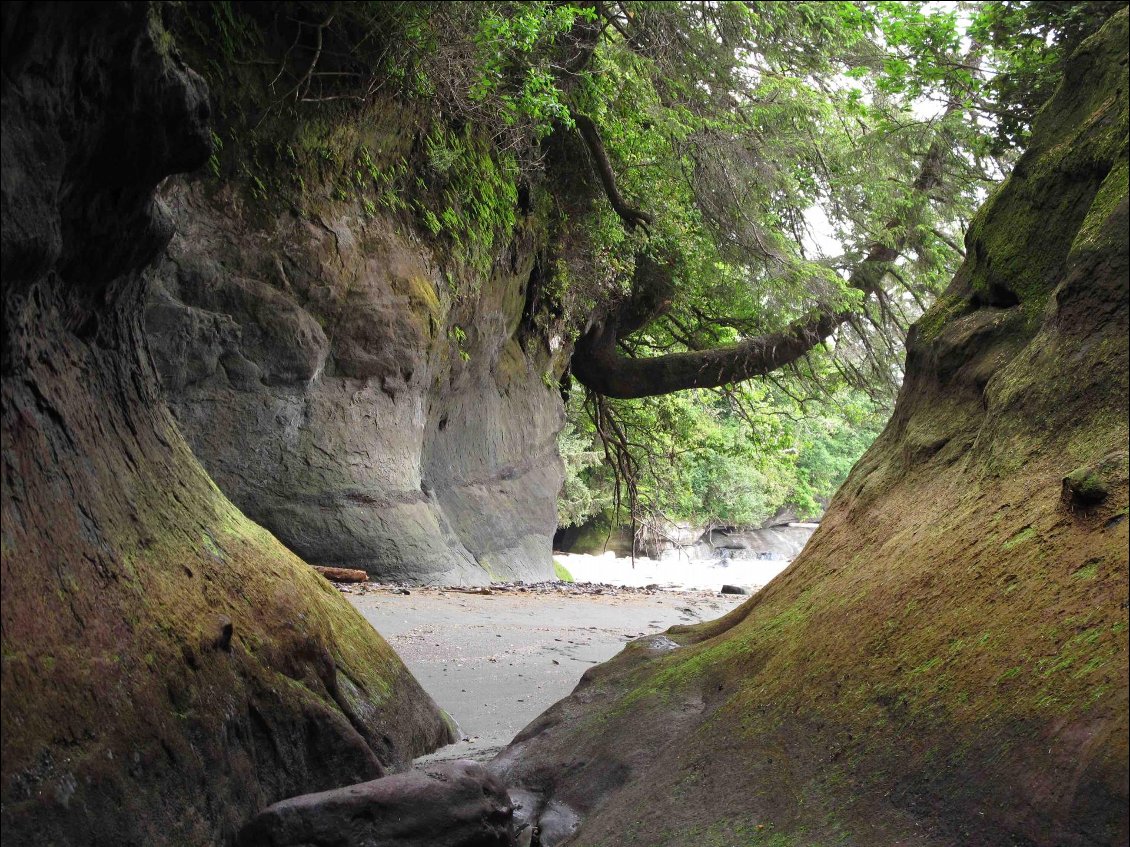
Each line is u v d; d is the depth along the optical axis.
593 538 46.38
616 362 25.70
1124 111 4.36
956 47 12.19
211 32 11.76
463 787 3.47
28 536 2.89
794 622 4.23
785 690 3.68
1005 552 3.24
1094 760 2.34
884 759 2.95
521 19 13.65
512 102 15.37
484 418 20.47
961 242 25.06
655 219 22.14
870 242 24.75
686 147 20.70
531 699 6.70
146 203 3.59
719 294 26.06
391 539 14.28
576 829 3.72
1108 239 3.62
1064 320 3.71
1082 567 2.89
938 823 2.62
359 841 3.23
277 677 4.05
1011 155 18.95
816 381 28.56
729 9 18.88
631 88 19.05
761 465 35.88
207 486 4.84
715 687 4.31
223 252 12.65
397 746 4.78
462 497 19.44
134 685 3.14
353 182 14.36
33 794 2.56
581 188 21.36
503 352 21.08
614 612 13.23
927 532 3.84
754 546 52.94
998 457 3.70
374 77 13.71
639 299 25.70
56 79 2.92
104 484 3.52
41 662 2.76
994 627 3.00
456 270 16.70
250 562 4.55
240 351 12.88
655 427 32.56
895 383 27.47
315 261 13.50
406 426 15.22
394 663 5.37
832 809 2.92
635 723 4.27
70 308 3.49
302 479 13.62
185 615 3.63
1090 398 3.45
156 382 4.50
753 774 3.33
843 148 22.95
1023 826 2.40
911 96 12.88
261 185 12.84
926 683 3.06
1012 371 3.94
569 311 23.11
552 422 23.97
